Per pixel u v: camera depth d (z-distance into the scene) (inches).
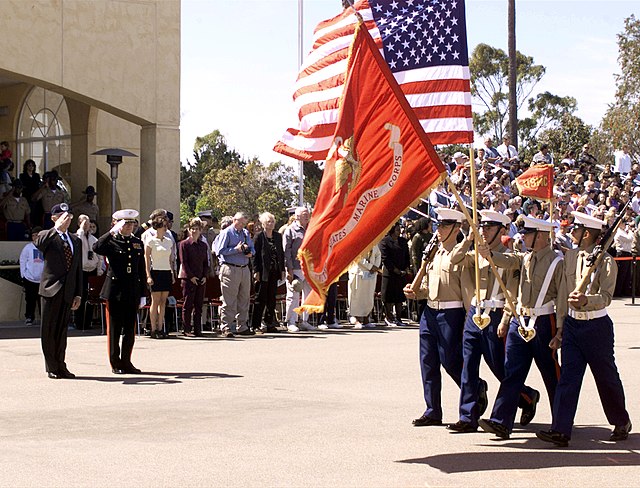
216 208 2807.6
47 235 491.5
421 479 289.0
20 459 313.3
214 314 811.4
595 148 2341.3
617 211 1082.1
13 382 478.3
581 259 338.6
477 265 344.8
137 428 363.9
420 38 403.9
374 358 570.6
